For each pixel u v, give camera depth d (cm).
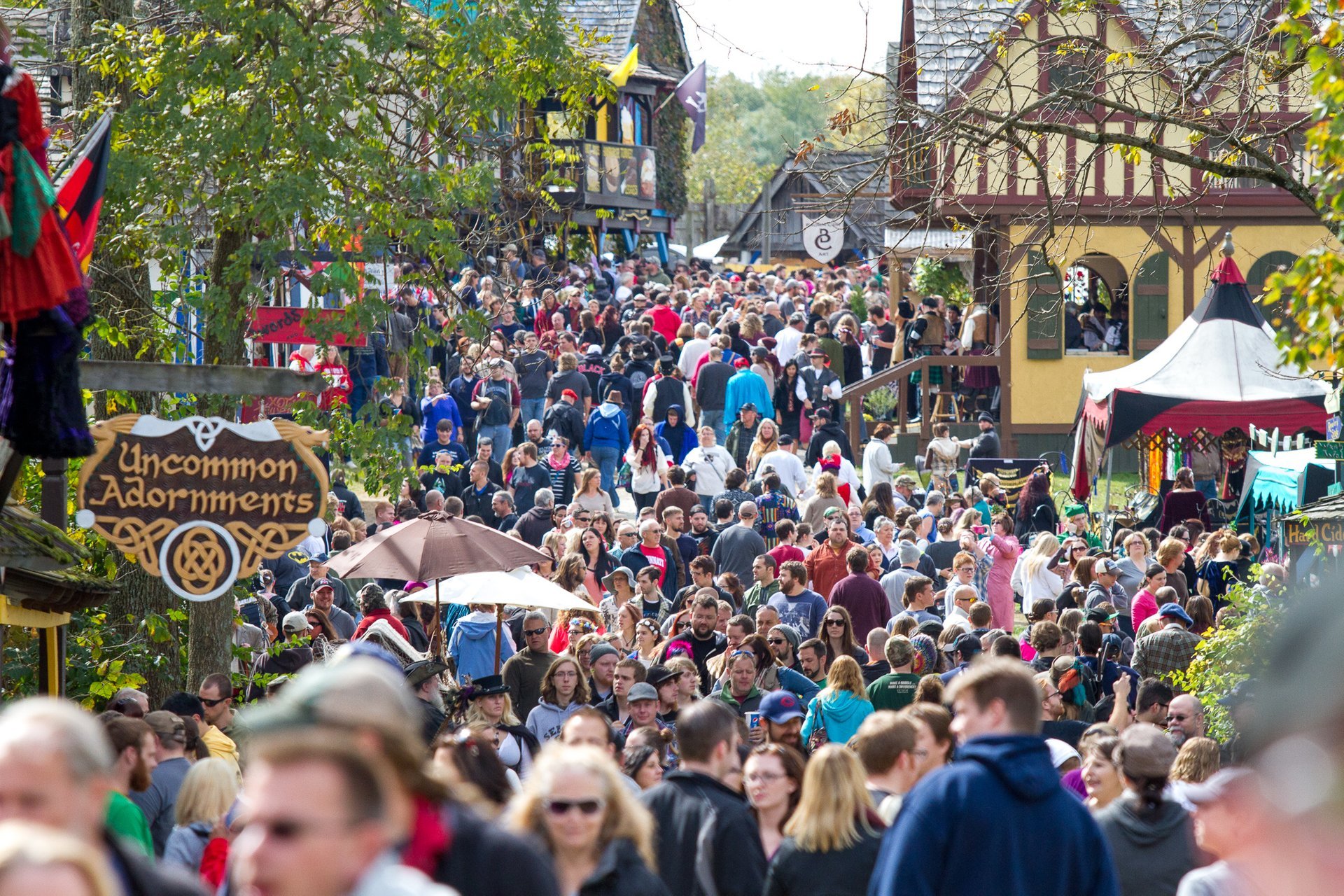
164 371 2319
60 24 3641
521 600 2912
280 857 609
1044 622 2825
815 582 3912
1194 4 3120
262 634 3106
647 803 1498
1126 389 4881
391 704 720
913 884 1103
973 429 7231
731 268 13625
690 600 3353
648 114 11469
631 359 6569
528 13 3188
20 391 1545
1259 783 215
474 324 3181
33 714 723
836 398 6544
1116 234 7144
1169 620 3047
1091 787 1791
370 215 3095
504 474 5094
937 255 7856
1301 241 7144
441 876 903
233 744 2170
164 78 2928
